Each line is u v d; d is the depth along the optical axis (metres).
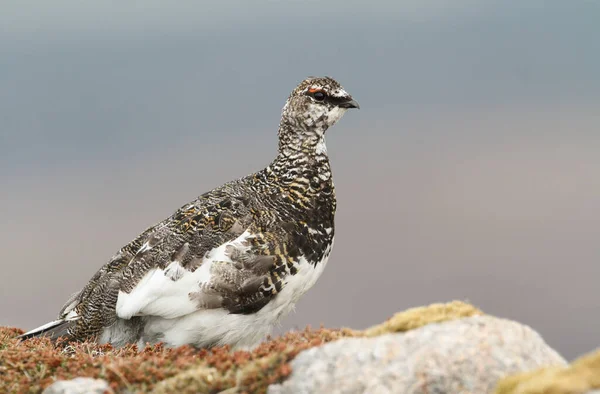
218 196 8.80
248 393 5.98
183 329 8.18
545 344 6.09
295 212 8.68
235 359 6.54
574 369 5.23
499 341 5.89
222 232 8.31
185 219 8.52
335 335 6.85
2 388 6.62
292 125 9.09
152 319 8.29
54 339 8.49
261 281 8.22
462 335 5.95
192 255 8.20
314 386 5.74
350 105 9.11
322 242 8.75
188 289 8.09
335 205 9.06
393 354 5.81
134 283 8.31
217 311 8.16
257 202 8.68
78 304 8.86
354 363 5.81
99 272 8.96
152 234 8.62
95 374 6.56
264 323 8.45
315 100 9.03
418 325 6.43
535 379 5.27
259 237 8.33
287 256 8.38
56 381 6.53
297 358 6.05
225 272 8.12
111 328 8.49
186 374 6.35
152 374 6.47
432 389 5.59
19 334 8.86
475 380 5.62
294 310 8.88
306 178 8.91
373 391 5.59
